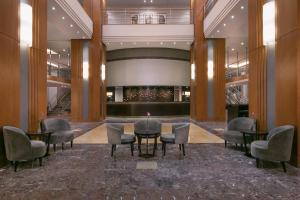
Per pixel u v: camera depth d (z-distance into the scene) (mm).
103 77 14758
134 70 17719
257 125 5945
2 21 4570
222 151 6043
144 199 3223
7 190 3518
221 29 11758
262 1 5930
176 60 18062
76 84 13648
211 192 3453
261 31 5934
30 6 5543
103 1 14844
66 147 6555
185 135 5547
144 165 4801
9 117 4812
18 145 4371
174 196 3316
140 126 6285
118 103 17359
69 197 3283
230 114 9375
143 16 18156
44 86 6562
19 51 5211
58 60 21531
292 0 4598
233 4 8867
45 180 3934
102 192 3451
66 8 9352
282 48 4945
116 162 5027
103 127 11023
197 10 13578
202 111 13352
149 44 15812
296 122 4508
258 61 6012
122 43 15078
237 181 3889
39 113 6227
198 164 4871
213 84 13367
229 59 22031
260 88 5941
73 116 13594
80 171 4414
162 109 17328
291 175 4160
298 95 4449
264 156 4422
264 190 3516
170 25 14242
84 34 12688
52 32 12266
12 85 4922
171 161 5102
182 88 18781
